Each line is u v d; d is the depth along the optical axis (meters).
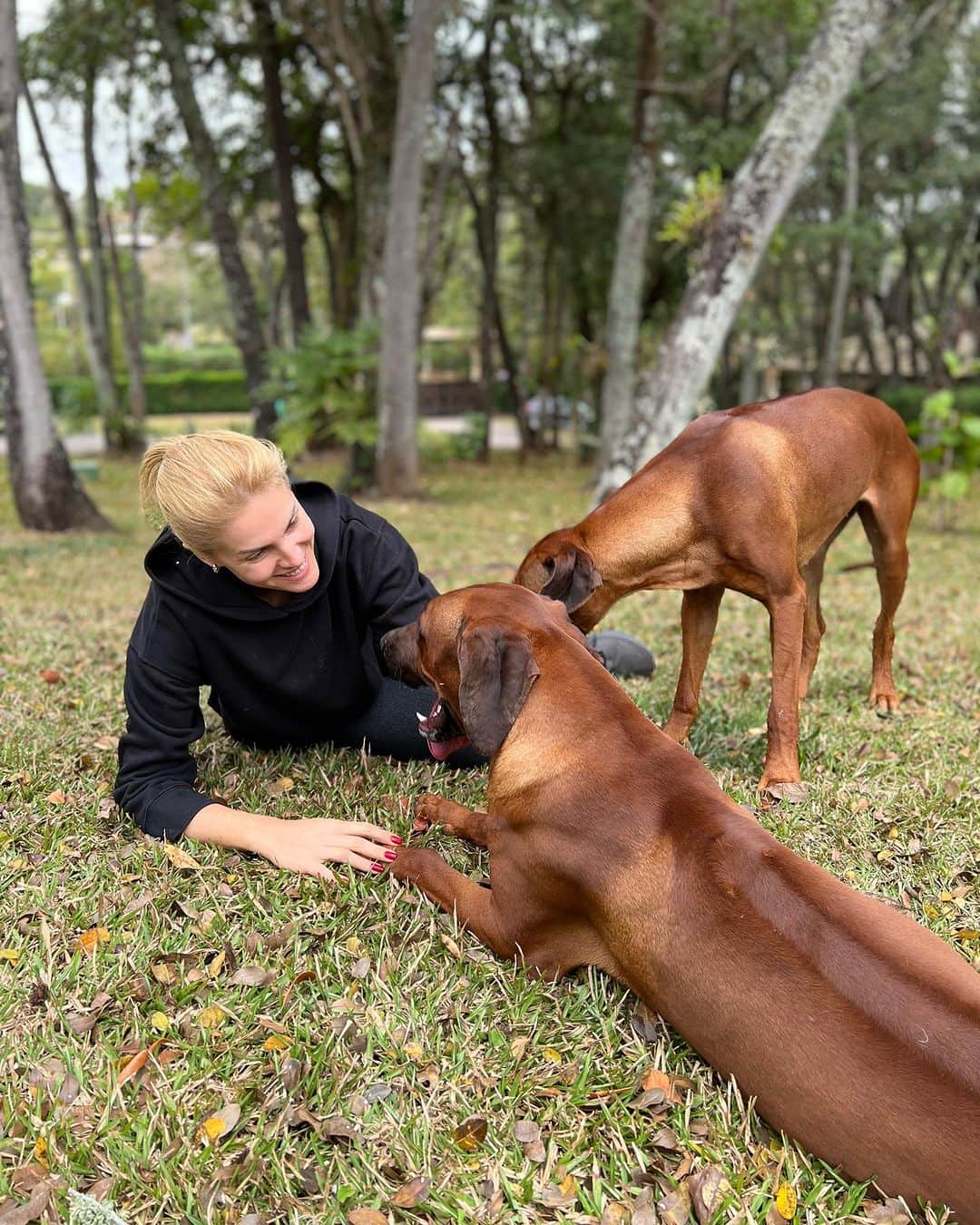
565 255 23.78
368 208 16.14
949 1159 1.77
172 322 66.75
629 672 4.84
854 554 9.57
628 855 2.31
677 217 9.44
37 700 4.41
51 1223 1.86
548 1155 2.04
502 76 21.52
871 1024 1.89
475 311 42.59
